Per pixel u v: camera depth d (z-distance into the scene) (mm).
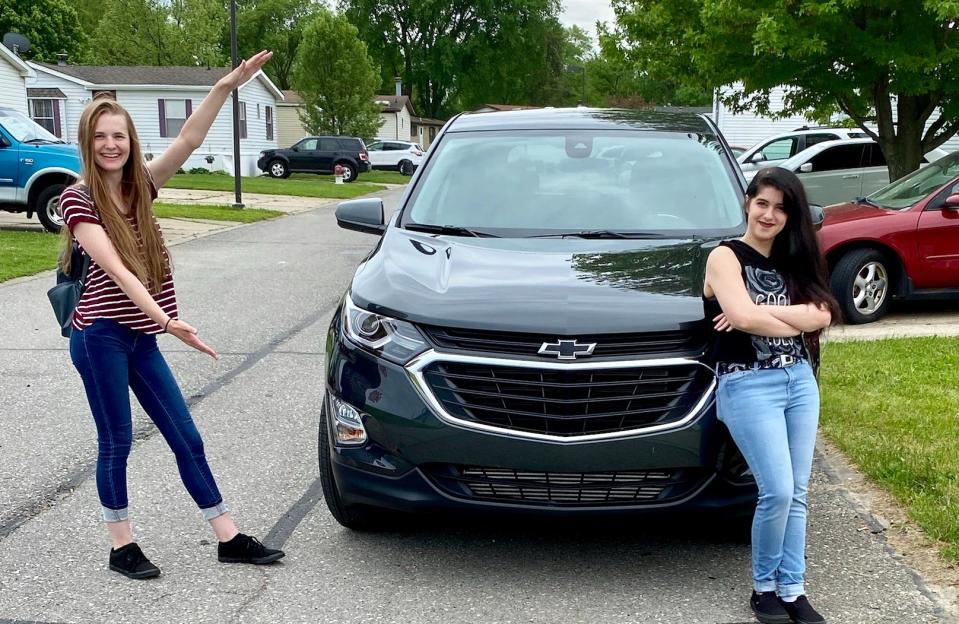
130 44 50969
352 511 4023
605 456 3393
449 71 64250
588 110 5816
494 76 65750
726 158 5102
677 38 13938
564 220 4637
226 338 8016
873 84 12461
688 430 3402
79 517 4324
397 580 3693
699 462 3434
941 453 4758
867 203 8914
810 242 3219
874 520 4164
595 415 3402
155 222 3686
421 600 3529
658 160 5070
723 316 3254
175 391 3781
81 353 3570
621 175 4965
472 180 4969
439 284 3809
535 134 5328
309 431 5566
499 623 3352
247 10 68625
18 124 14781
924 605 3438
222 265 12398
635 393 3428
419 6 63188
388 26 65625
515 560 3865
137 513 4367
